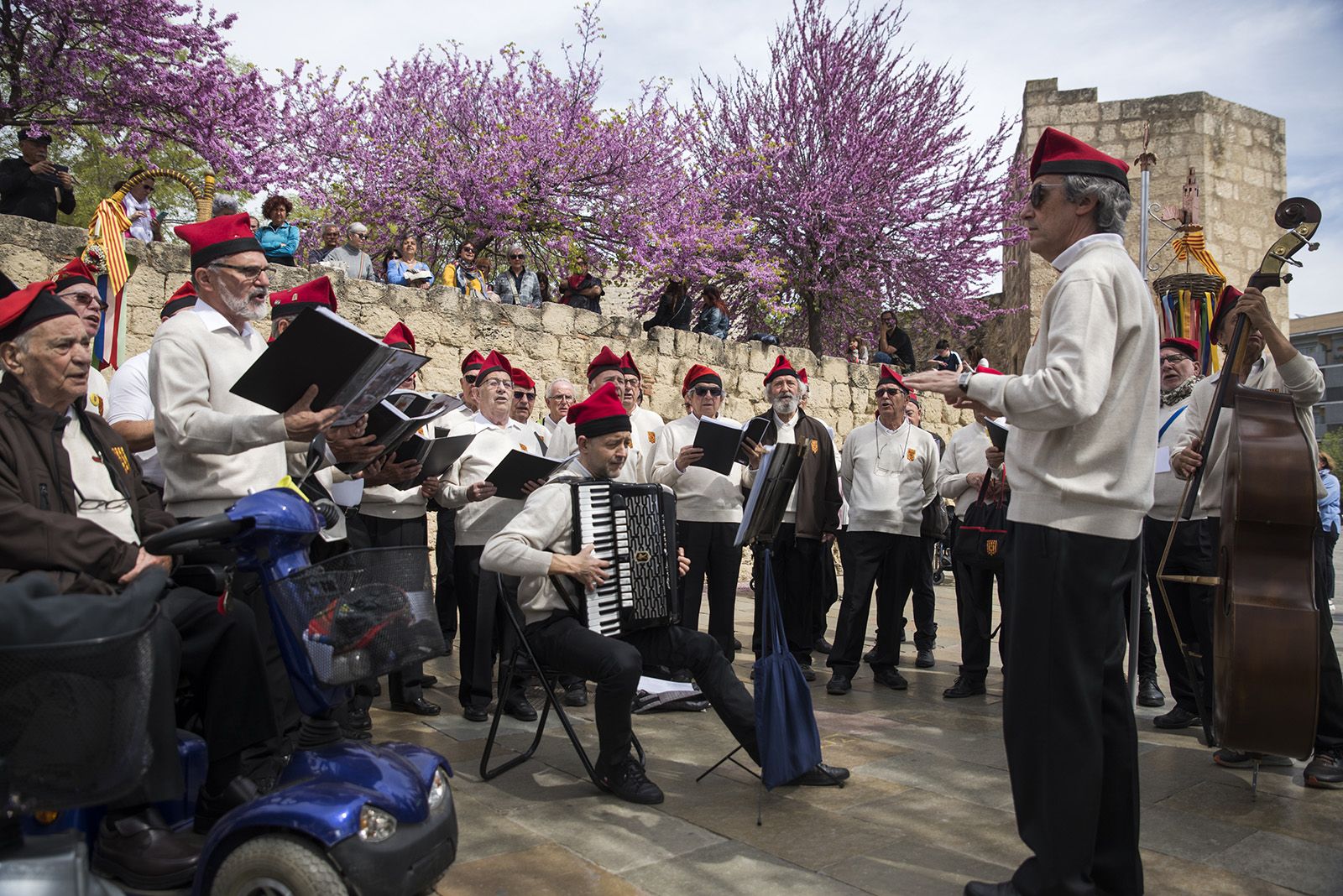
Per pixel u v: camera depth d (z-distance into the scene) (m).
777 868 3.26
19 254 7.04
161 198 17.16
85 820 2.98
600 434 4.22
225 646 3.11
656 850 3.42
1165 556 4.58
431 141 12.85
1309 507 3.69
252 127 11.30
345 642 2.68
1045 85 18.44
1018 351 19.20
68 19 10.21
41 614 2.21
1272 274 4.48
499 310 9.71
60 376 3.06
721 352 12.04
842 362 13.69
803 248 16.30
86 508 3.16
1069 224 2.92
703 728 5.11
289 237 8.52
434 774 2.80
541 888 3.07
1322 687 4.23
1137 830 2.84
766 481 4.20
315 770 2.68
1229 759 4.49
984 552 5.82
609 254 13.87
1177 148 18.11
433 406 4.47
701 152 16.09
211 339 3.62
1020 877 2.86
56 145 14.52
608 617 4.00
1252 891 3.10
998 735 5.07
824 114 16.23
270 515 2.71
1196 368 5.62
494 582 5.19
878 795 4.04
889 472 6.36
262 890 2.47
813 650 7.70
